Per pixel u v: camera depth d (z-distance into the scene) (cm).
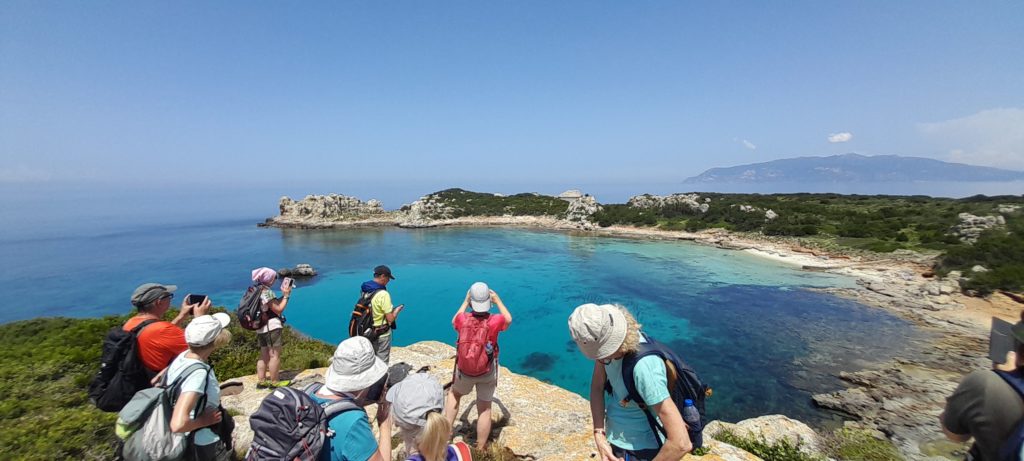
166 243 6184
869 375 1594
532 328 2323
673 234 5731
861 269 3466
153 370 359
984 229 3406
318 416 252
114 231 8494
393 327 642
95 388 356
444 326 2455
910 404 1340
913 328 2153
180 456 308
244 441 519
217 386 337
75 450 470
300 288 3375
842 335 2084
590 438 543
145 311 386
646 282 3353
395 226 7900
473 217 8169
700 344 2012
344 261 4503
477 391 496
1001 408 196
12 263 4581
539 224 7575
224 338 347
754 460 450
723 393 1520
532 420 603
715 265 3978
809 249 4216
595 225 6788
